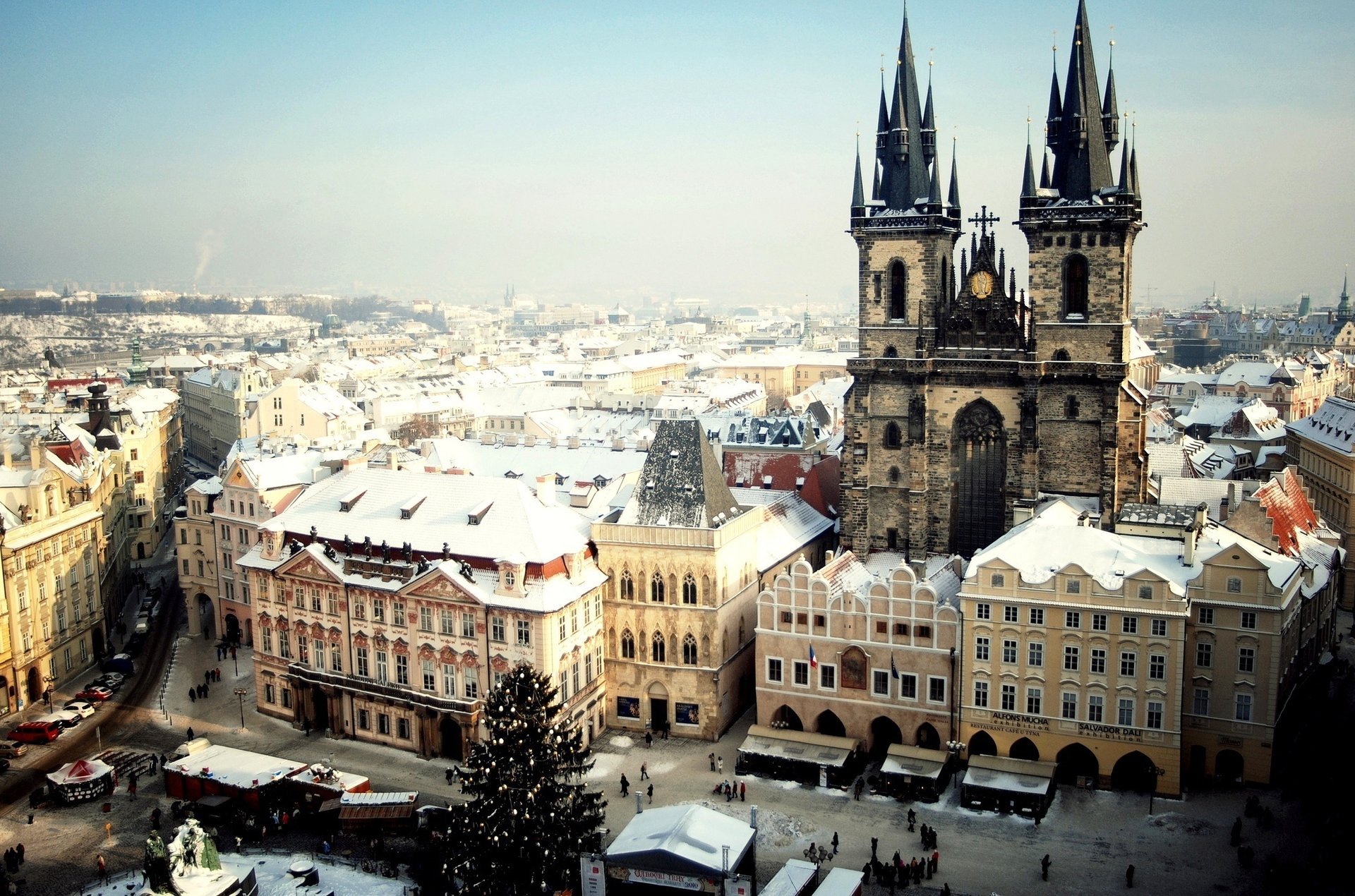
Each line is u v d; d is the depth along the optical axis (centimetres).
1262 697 12031
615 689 14362
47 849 11594
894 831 11619
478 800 10112
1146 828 11469
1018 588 12388
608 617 14250
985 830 11569
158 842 10025
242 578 17925
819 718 13650
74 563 17075
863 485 16775
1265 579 11825
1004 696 12619
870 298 16612
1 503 15850
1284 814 11594
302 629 14625
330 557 14338
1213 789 12212
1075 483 15725
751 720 14588
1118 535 13712
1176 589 11812
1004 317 15925
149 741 14350
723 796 12462
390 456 17462
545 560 13100
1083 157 15300
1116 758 12238
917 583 12938
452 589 13250
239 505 17712
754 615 15125
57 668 16450
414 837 11656
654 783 12812
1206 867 10675
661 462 14288
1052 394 15625
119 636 19162
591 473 19362
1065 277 15500
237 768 12612
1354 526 18712
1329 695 14400
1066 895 10300
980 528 16438
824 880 9881
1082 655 12219
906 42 16412
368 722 14162
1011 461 15862
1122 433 15612
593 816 10662
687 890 9844
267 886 10644
